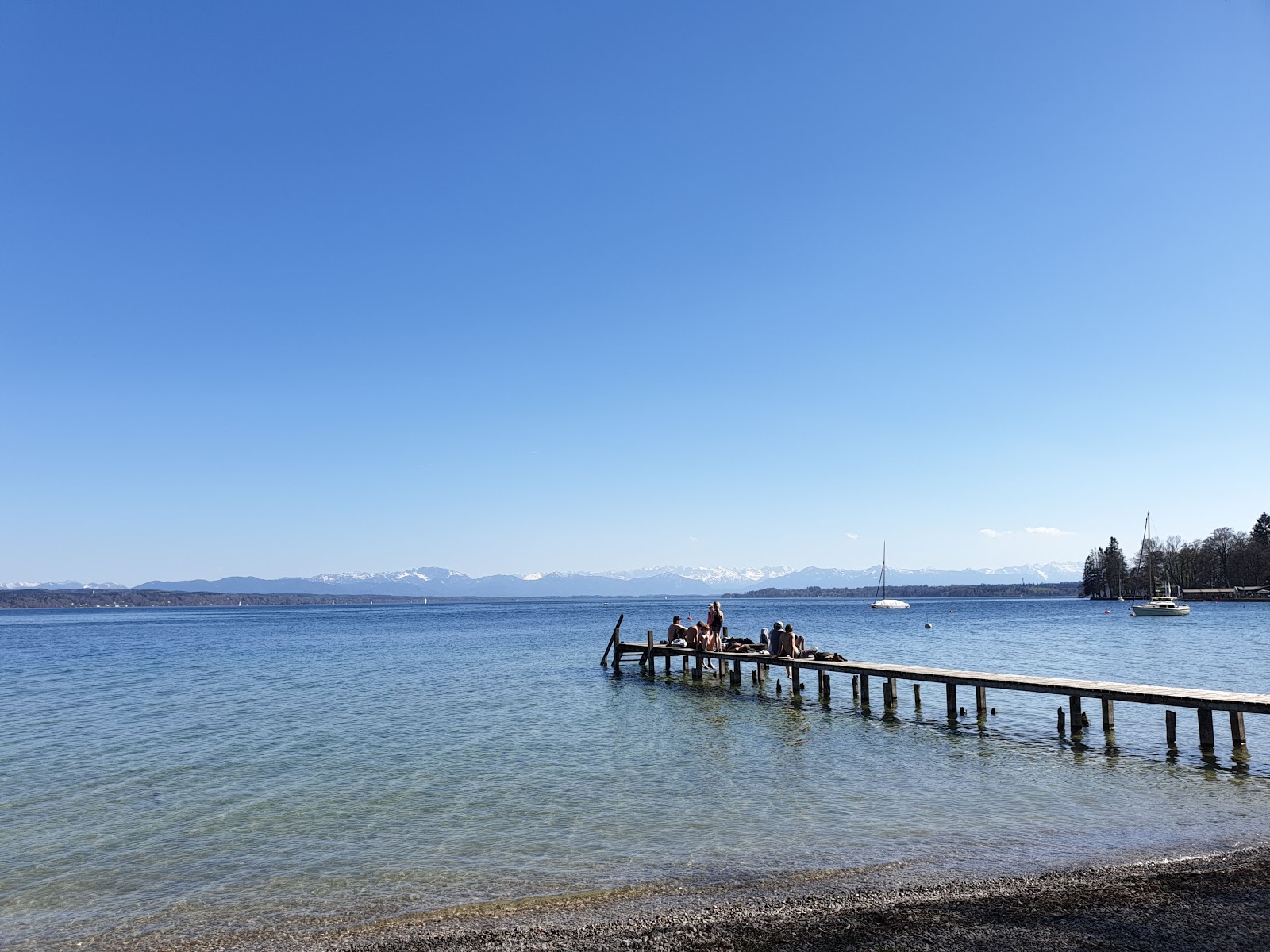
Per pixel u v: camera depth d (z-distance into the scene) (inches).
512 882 417.7
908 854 449.4
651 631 1438.2
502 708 1056.2
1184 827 490.3
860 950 324.2
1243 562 5994.1
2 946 354.6
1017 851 449.1
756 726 899.4
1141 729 824.9
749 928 349.4
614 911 374.6
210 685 1344.7
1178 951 314.2
